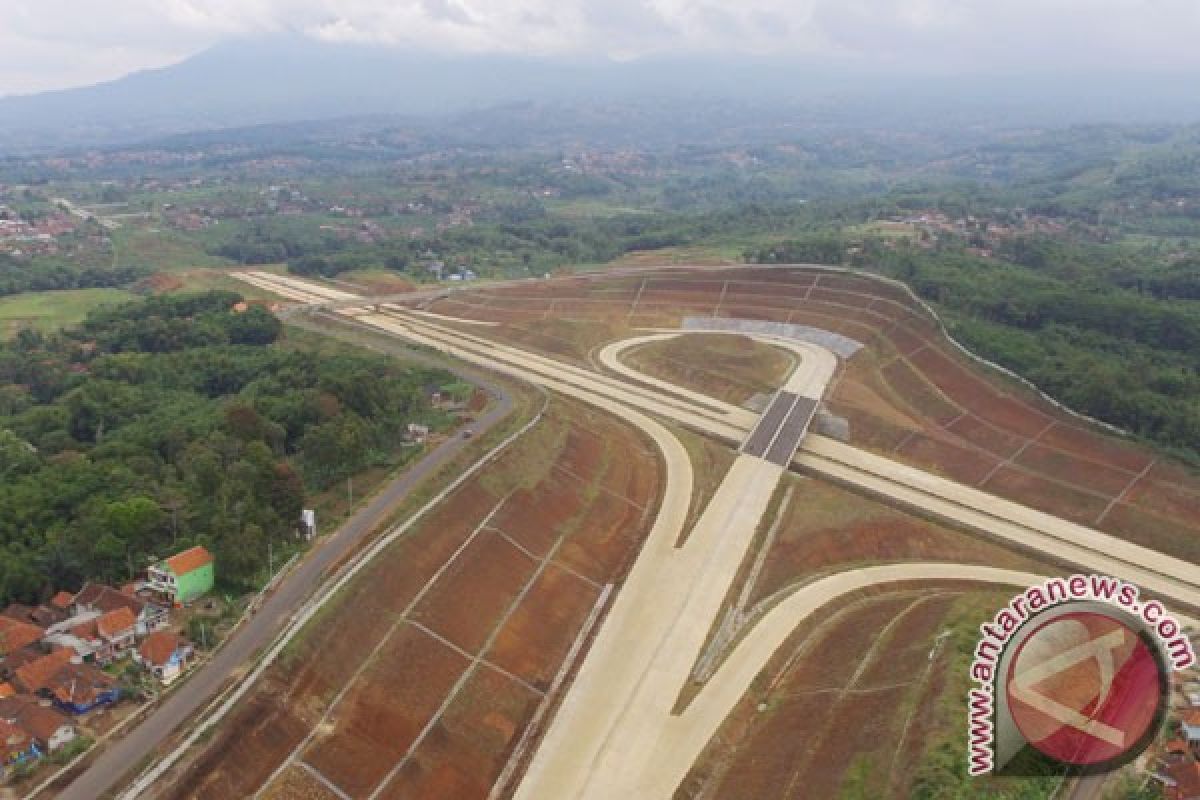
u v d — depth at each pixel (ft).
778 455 449.89
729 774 242.78
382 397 427.33
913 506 410.52
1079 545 384.06
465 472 363.97
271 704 233.55
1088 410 473.26
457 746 245.86
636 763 245.65
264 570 290.56
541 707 268.82
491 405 470.39
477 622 289.12
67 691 230.89
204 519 313.73
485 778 240.73
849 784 214.90
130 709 231.71
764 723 262.47
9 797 200.13
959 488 434.71
